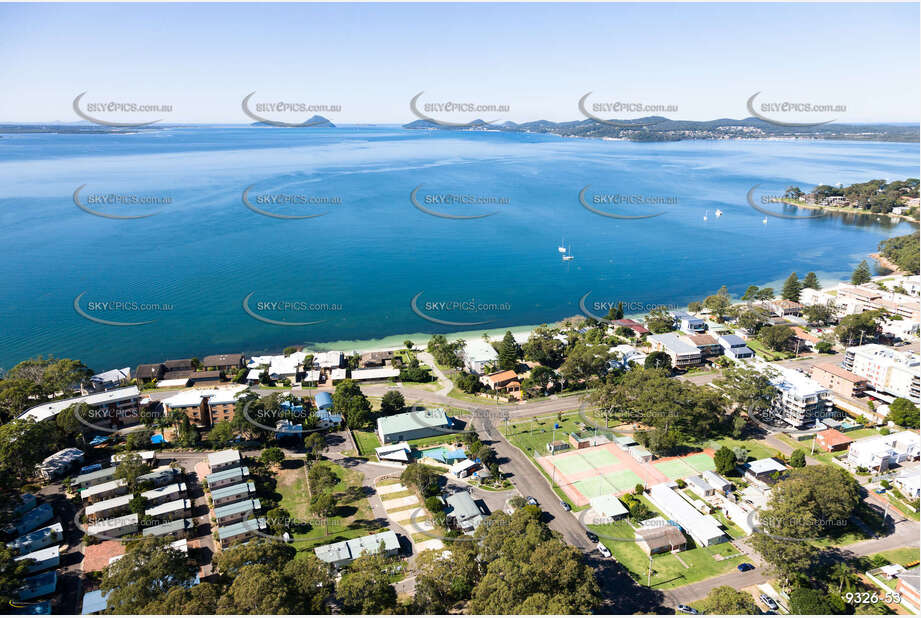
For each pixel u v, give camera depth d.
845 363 149.75
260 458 112.00
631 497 100.81
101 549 86.38
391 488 103.88
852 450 109.62
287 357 163.88
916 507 96.06
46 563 81.69
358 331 199.25
